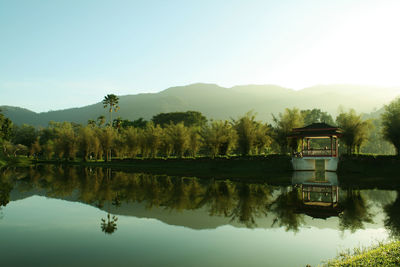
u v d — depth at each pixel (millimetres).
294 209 16906
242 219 14648
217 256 9656
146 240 11516
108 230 13078
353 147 43219
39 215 16297
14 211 17453
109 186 28109
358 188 25016
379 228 12695
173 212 16391
